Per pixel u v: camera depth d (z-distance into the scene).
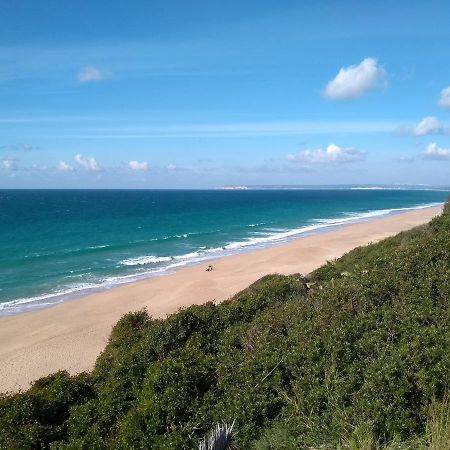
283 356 7.41
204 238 54.12
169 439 6.34
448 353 6.37
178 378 7.42
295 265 34.62
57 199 173.62
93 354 18.53
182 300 26.19
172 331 10.17
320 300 9.52
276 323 9.12
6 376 16.70
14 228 64.06
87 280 32.22
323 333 7.71
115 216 86.88
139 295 27.62
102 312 24.36
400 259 10.88
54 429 7.58
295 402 6.44
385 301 8.91
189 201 159.25
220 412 6.66
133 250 45.44
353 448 5.25
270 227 66.12
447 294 8.82
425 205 127.38
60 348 19.25
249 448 6.09
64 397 8.41
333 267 18.27
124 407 7.70
